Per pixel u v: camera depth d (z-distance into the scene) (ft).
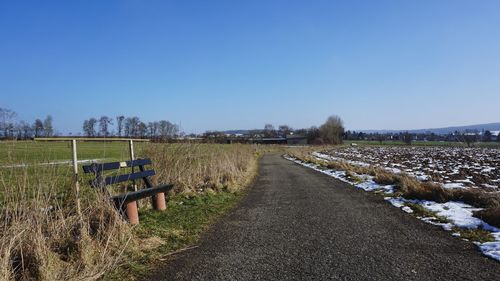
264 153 190.29
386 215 30.22
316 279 16.74
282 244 22.43
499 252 19.79
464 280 16.33
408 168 80.07
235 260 19.53
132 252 20.02
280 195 42.63
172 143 46.83
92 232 21.07
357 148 264.93
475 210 29.84
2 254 15.84
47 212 20.22
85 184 28.68
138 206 31.40
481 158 115.55
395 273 17.29
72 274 16.33
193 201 35.88
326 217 29.99
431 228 25.55
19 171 22.07
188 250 21.34
